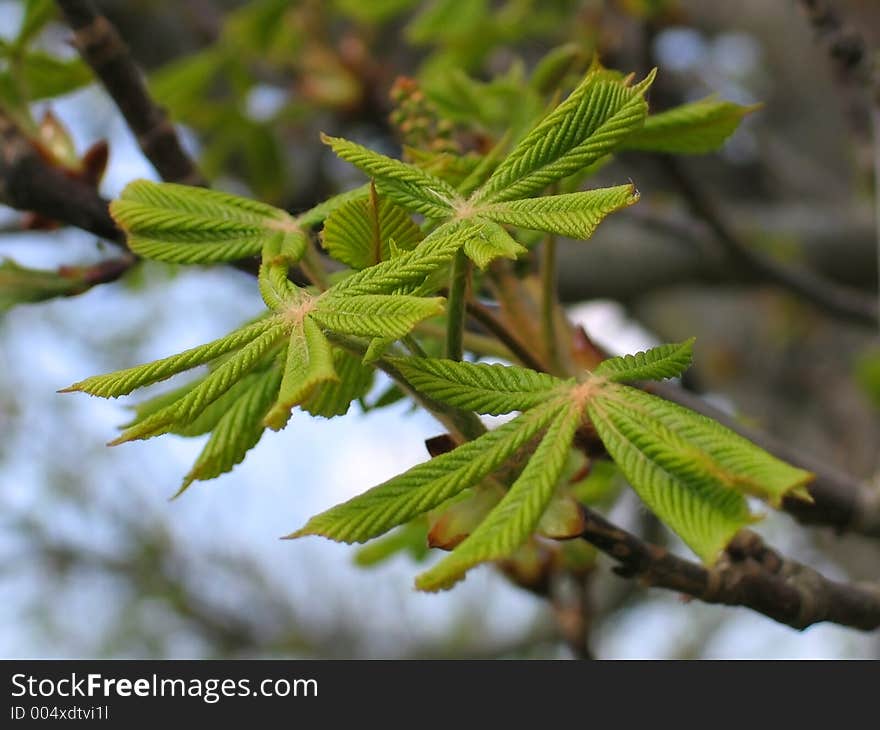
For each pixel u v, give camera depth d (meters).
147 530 2.70
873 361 1.77
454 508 0.83
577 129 0.80
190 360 0.78
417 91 0.95
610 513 1.22
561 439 0.78
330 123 1.81
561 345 0.93
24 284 0.94
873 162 1.32
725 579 0.88
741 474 0.75
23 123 0.95
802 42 2.19
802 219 2.04
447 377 0.79
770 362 2.10
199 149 1.90
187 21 1.89
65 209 0.95
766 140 2.23
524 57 1.95
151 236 0.84
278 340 0.78
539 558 1.10
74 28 0.93
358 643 2.62
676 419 0.77
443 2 1.53
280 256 0.81
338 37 1.97
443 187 0.80
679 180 1.40
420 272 0.78
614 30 1.50
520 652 2.41
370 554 1.12
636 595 2.40
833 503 1.01
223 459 0.82
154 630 2.65
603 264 1.93
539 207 0.79
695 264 1.91
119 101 0.94
